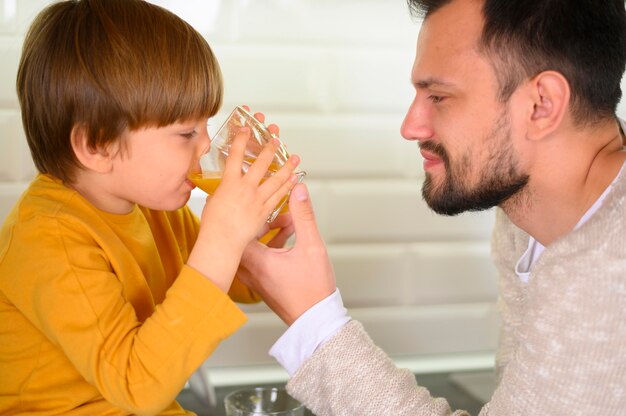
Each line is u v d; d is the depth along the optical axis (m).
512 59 1.07
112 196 1.22
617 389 1.02
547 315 1.04
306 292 1.19
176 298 1.09
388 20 1.77
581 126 1.09
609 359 1.01
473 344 1.88
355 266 1.81
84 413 1.18
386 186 1.81
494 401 1.10
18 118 1.61
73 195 1.19
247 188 1.13
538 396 1.04
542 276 1.05
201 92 1.16
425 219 1.83
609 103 1.10
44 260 1.13
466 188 1.14
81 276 1.11
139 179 1.17
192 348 1.09
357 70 1.76
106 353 1.09
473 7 1.09
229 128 1.19
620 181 1.04
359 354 1.15
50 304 1.11
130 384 1.07
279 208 1.22
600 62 1.07
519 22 1.07
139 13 1.16
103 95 1.12
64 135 1.15
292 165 1.16
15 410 1.18
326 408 1.16
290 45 1.72
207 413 1.59
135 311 1.20
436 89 1.12
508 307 1.40
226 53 1.69
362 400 1.14
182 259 1.38
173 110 1.14
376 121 1.79
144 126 1.13
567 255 1.03
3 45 1.59
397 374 1.15
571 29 1.06
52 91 1.14
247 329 1.77
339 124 1.77
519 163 1.11
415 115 1.15
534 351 1.05
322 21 1.73
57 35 1.14
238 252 1.13
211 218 1.12
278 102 1.73
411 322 1.84
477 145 1.11
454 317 1.87
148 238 1.28
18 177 1.63
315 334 1.17
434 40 1.12
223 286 1.12
